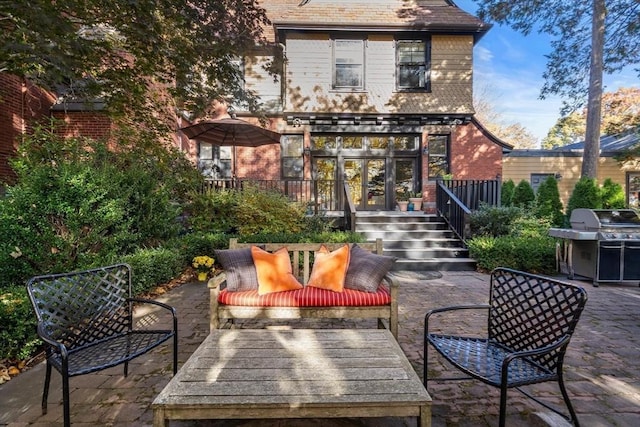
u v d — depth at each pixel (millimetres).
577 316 1900
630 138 13555
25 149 4820
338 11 10172
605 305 4449
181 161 6816
